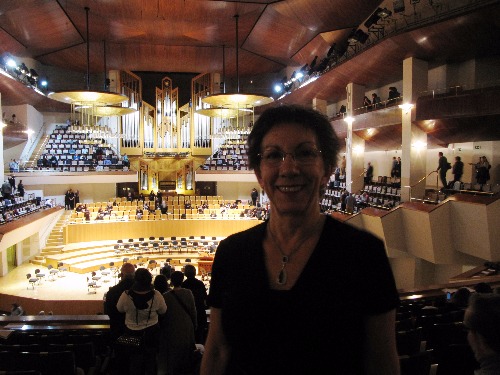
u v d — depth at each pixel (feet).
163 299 12.12
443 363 12.00
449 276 43.09
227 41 76.38
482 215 33.06
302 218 4.38
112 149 89.51
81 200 86.53
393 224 41.34
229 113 71.26
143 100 94.02
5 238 47.21
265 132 4.69
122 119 89.45
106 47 78.74
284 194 4.36
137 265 62.54
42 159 76.13
